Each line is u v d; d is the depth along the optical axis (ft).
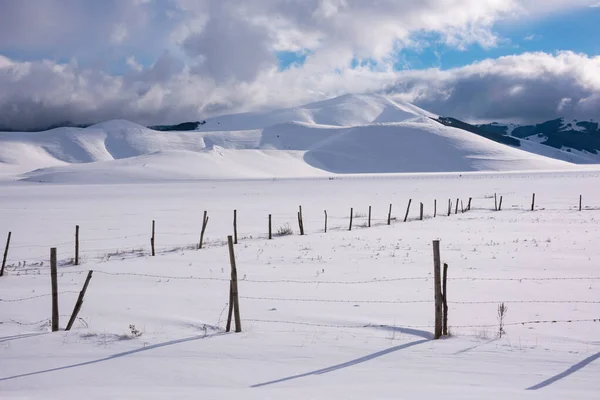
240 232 104.37
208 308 43.45
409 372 26.04
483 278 54.60
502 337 33.37
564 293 47.47
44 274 61.52
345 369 26.91
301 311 41.93
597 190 219.20
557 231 92.99
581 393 22.18
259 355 29.76
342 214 141.79
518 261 64.39
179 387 24.53
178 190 300.20
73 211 162.91
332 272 59.98
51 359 29.63
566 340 32.50
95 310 43.01
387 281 54.34
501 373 25.58
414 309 42.29
